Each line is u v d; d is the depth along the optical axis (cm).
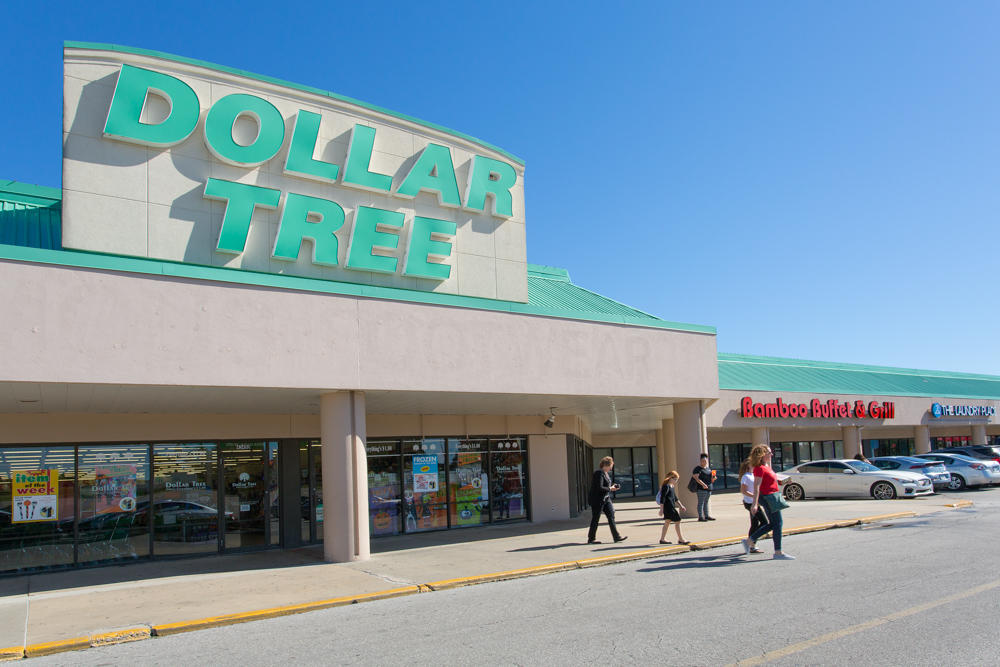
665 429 2805
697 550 1430
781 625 785
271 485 1620
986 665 630
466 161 1819
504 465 2023
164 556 1476
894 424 3641
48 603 1077
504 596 1037
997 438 5112
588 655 704
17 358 1000
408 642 789
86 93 1334
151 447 1491
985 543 1355
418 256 1677
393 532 1792
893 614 817
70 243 1276
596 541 1564
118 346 1078
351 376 1298
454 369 1420
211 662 750
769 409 3123
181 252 1393
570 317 1622
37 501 1369
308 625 907
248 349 1195
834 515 1900
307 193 1564
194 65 1447
